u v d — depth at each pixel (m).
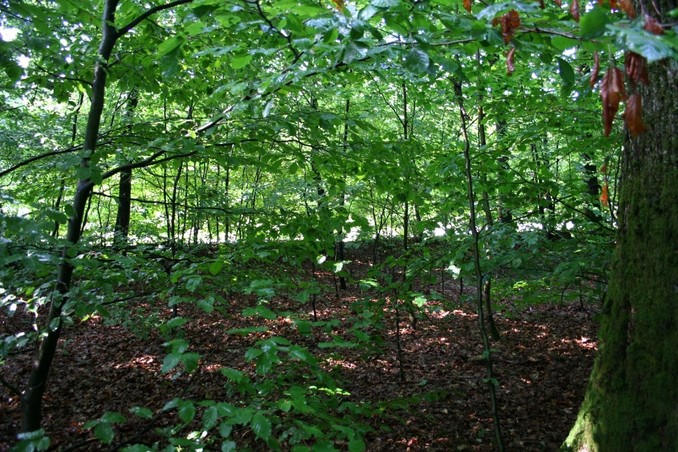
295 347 1.92
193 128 3.82
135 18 3.60
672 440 2.08
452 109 6.92
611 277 2.45
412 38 2.00
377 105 8.22
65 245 2.32
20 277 3.05
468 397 5.24
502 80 5.23
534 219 4.32
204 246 3.88
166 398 5.25
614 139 4.14
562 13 2.30
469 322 8.43
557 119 4.33
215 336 7.44
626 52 1.29
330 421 2.07
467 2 1.76
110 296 2.98
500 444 3.47
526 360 6.50
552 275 3.87
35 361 3.03
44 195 3.85
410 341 7.36
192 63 4.11
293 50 2.58
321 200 6.26
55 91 3.83
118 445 1.90
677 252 2.14
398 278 7.47
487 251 4.10
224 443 1.66
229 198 8.21
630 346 2.26
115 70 3.90
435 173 4.52
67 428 4.55
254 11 2.28
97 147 3.67
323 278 12.63
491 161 4.29
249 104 2.93
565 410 4.82
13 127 5.72
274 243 3.25
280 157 3.90
